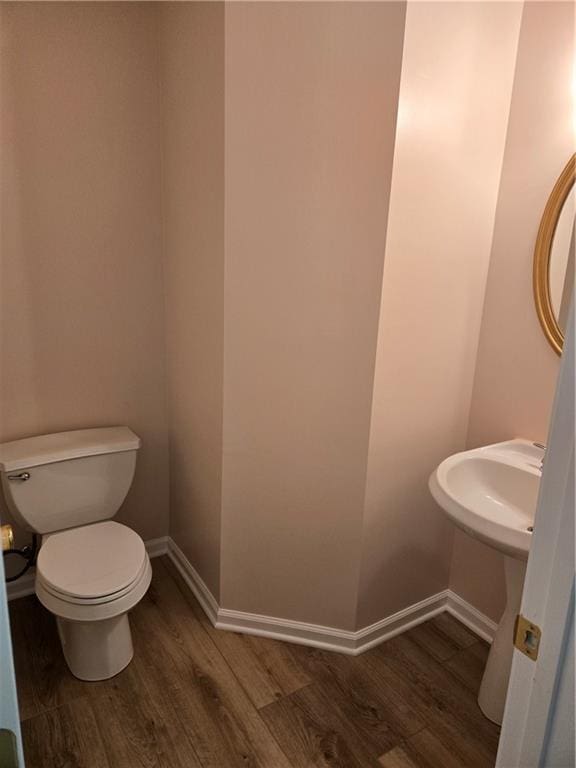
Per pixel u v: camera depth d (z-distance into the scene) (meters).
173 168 1.98
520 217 1.73
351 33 1.43
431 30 1.43
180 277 2.03
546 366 1.72
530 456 1.72
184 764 1.53
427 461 1.90
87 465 1.98
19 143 1.83
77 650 1.76
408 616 2.07
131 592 1.69
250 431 1.83
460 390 1.92
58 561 1.75
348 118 1.49
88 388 2.16
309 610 1.97
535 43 1.61
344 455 1.76
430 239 1.64
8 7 1.72
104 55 1.90
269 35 1.49
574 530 0.59
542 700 0.66
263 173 1.59
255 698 1.75
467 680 1.85
